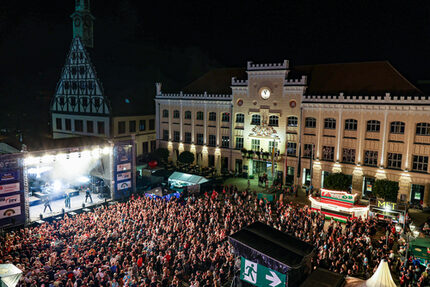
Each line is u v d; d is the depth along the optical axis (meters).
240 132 59.28
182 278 26.08
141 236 31.89
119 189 51.03
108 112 64.75
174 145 67.31
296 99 52.44
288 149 54.44
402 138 45.00
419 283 24.31
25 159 39.81
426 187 43.56
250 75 56.31
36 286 22.45
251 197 47.72
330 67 54.88
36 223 40.69
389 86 47.69
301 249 18.72
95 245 29.66
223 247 28.80
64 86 72.06
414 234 29.44
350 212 39.16
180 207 40.91
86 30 68.50
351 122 48.66
